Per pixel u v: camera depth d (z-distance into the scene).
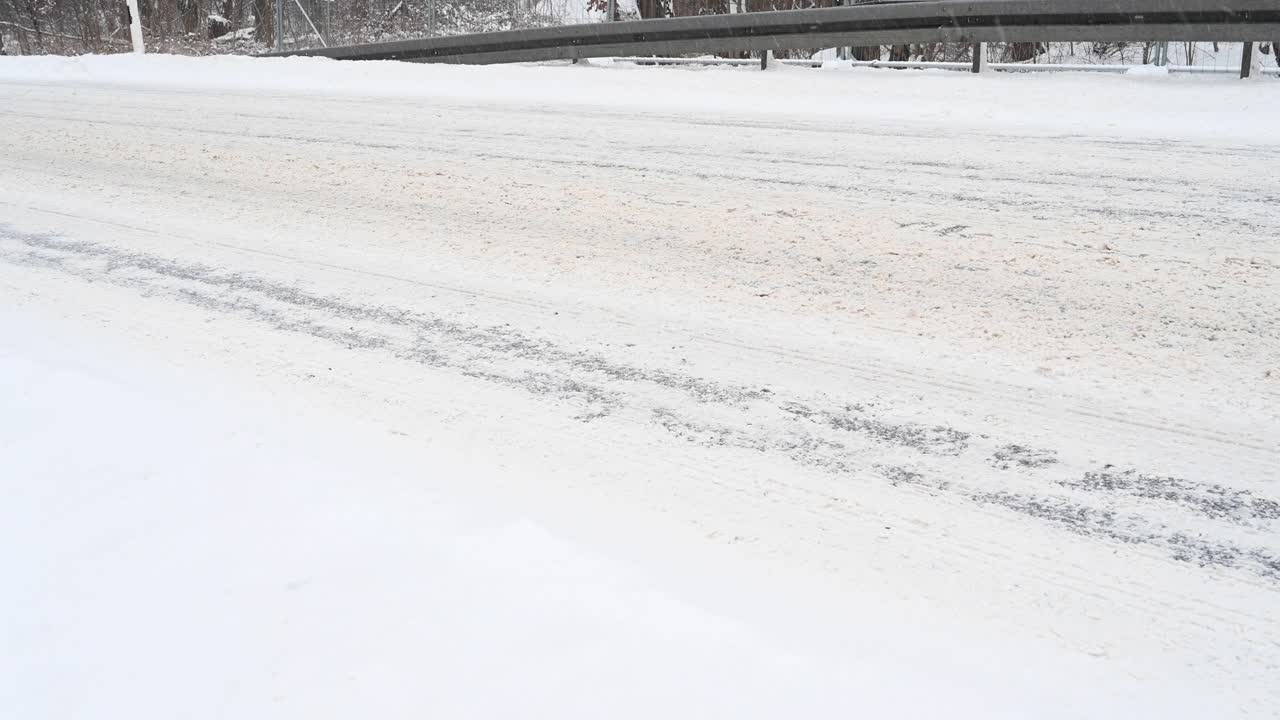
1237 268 5.50
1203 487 3.44
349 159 9.45
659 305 5.35
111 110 13.32
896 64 13.90
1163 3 11.21
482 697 2.24
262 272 6.13
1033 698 2.46
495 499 3.42
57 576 2.73
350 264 6.25
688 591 2.88
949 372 4.41
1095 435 3.81
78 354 4.81
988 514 3.33
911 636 2.71
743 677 2.37
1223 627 2.76
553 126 10.84
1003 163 8.20
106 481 3.33
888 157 8.62
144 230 7.18
